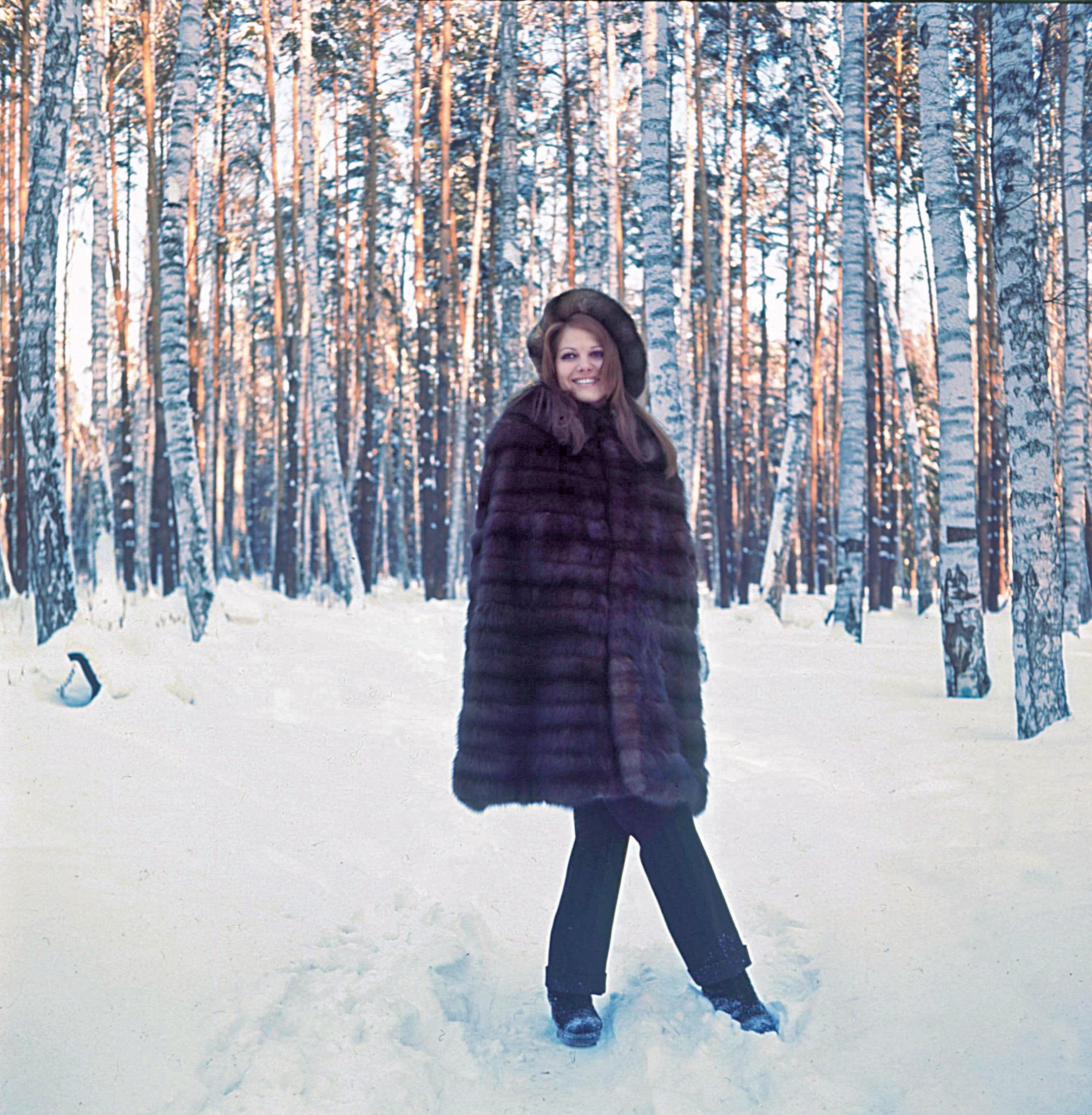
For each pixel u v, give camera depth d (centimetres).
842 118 1338
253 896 285
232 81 1881
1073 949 239
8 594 1380
